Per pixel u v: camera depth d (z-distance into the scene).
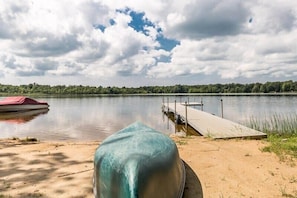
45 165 5.77
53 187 4.54
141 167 3.02
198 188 4.41
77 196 4.19
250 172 5.10
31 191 4.39
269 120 17.05
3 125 16.88
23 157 6.41
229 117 19.75
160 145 3.98
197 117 15.40
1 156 6.52
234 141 8.01
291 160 5.79
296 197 4.06
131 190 2.77
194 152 6.55
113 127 15.91
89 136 12.71
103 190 3.40
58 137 12.37
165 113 25.91
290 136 9.30
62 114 24.39
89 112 26.56
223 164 5.58
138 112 26.89
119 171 3.09
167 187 3.36
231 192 4.26
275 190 4.31
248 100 47.56
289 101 42.50
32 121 19.03
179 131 14.83
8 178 4.99
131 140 4.02
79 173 5.21
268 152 6.46
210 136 8.84
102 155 3.69
